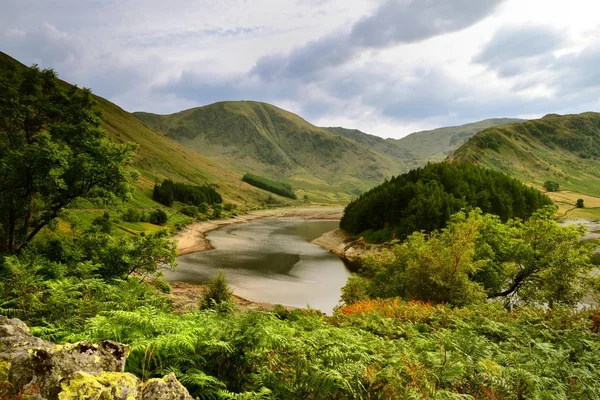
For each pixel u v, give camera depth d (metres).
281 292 47.47
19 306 8.66
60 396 3.40
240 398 4.77
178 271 57.19
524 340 10.73
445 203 83.62
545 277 25.58
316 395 5.15
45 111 24.28
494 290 27.53
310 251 84.69
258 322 6.55
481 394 6.31
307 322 12.69
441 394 5.54
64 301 8.51
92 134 24.77
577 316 13.57
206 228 126.12
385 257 31.97
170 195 157.12
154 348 5.28
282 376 5.82
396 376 5.59
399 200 89.94
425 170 121.44
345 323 14.06
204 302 25.03
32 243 22.17
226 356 6.05
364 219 96.50
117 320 6.21
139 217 96.00
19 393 3.45
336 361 5.89
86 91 26.11
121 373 3.90
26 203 21.72
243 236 109.81
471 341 9.03
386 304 19.20
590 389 7.09
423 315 15.28
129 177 25.14
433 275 21.86
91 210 83.12
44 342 4.76
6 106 21.83
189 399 3.98
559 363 8.41
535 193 124.25
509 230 29.42
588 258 25.27
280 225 151.88
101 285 11.05
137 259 22.94
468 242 21.94
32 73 24.44
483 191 102.88
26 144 22.00
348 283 30.67
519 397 6.50
